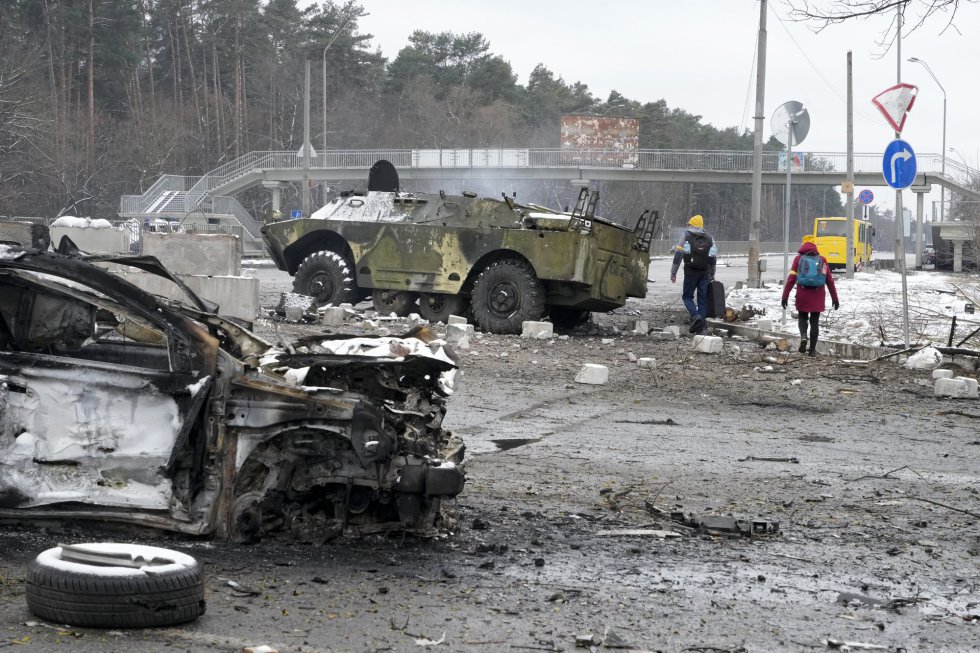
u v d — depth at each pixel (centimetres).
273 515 664
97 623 497
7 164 5950
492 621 537
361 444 631
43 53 6712
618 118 6719
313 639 498
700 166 6131
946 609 598
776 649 518
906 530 774
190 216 5772
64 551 521
